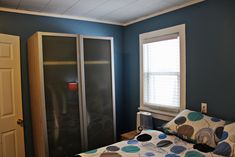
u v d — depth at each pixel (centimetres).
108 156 186
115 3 254
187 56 262
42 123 235
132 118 360
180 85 271
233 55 215
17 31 270
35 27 283
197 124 217
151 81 319
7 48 252
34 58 249
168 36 283
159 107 304
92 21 332
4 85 248
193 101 257
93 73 278
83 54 265
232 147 171
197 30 249
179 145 204
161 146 204
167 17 286
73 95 262
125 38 366
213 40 233
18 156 265
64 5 257
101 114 286
